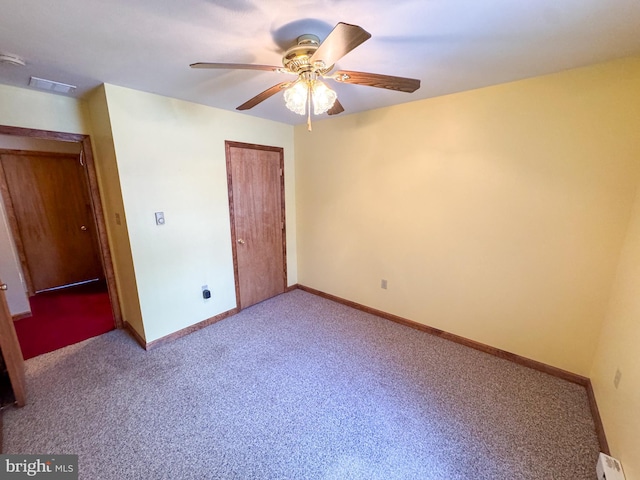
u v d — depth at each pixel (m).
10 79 1.97
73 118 2.40
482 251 2.40
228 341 2.72
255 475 1.46
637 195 1.70
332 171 3.33
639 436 1.24
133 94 2.24
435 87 2.20
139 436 1.68
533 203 2.11
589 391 1.98
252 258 3.42
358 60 1.74
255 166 3.28
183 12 1.23
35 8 1.18
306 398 1.98
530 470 1.48
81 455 1.56
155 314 2.60
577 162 1.91
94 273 4.47
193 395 2.01
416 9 1.21
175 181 2.59
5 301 1.84
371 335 2.81
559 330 2.13
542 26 1.35
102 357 2.46
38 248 3.95
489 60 1.73
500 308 2.38
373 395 2.01
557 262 2.07
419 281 2.83
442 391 2.04
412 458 1.55
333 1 1.16
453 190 2.47
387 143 2.81
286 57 1.45
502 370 2.26
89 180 2.57
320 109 1.55
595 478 1.44
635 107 1.70
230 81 2.07
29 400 1.95
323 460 1.54
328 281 3.68
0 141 3.55
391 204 2.89
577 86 1.84
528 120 2.04
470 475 1.46
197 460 1.54
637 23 1.30
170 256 2.64
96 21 1.29
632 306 1.53
